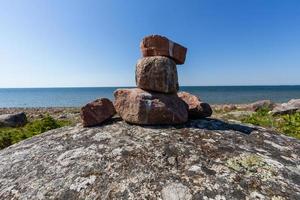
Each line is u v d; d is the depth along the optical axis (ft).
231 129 14.99
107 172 10.98
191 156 11.66
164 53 15.08
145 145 12.44
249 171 10.92
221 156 11.78
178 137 13.16
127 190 10.09
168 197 9.73
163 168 11.00
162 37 15.15
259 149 12.91
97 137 13.56
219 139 13.30
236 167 11.08
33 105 292.20
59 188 10.62
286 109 63.62
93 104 15.08
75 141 13.65
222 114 73.36
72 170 11.41
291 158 12.63
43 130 32.55
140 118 14.23
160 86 14.56
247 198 9.62
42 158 12.75
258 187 10.11
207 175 10.59
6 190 11.14
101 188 10.32
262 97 333.01
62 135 14.70
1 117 67.87
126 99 14.92
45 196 10.42
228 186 10.08
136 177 10.60
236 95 404.36
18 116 69.92
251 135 14.52
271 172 10.93
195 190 9.91
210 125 15.17
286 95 386.52
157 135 13.28
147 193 9.92
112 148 12.39
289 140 15.17
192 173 10.70
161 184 10.21
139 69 14.85
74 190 10.41
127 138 13.15
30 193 10.71
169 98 14.80
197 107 16.10
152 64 14.58
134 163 11.32
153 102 14.26
